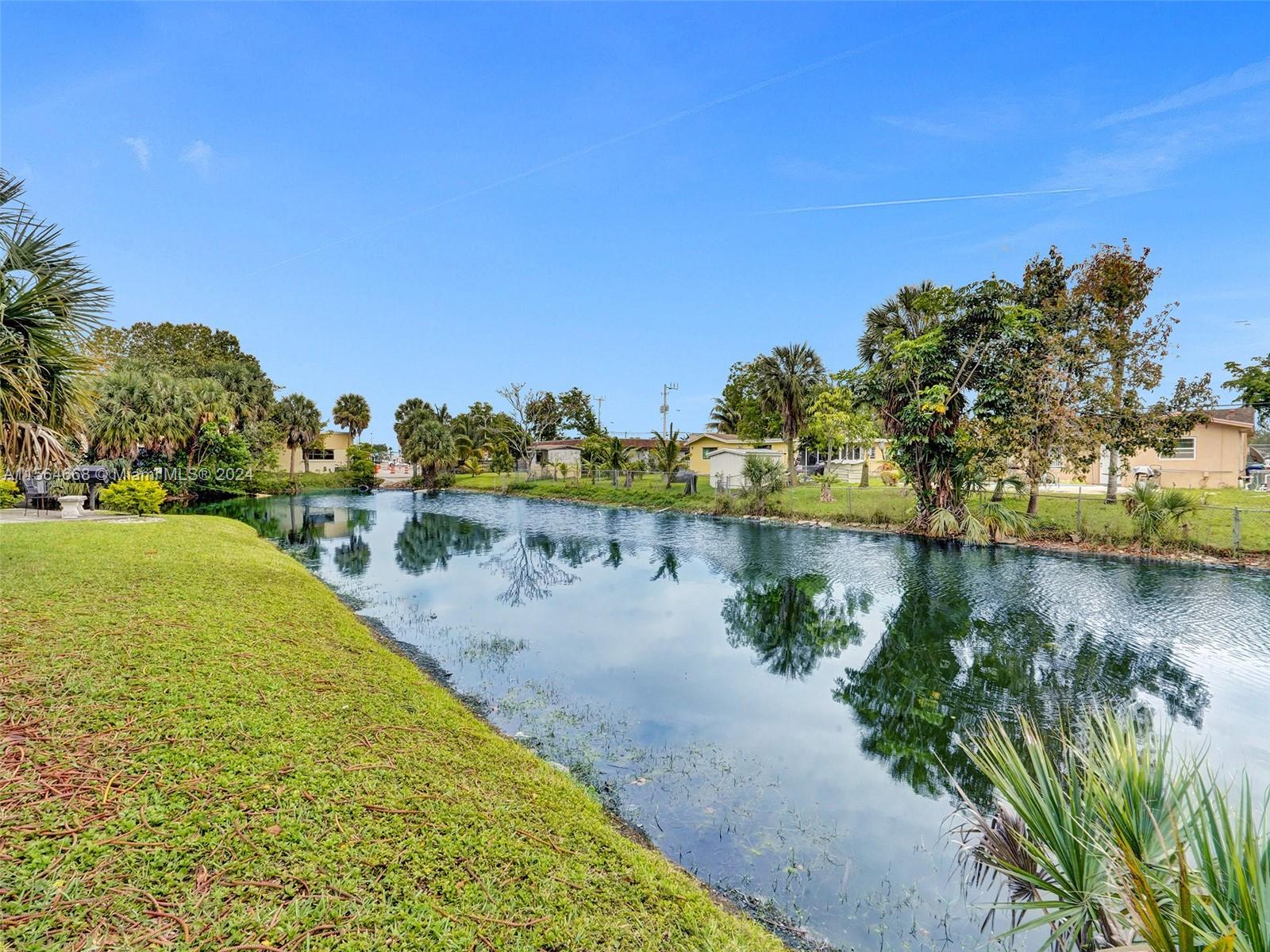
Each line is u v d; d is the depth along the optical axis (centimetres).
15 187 699
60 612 623
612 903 299
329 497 3878
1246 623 921
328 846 300
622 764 525
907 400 1992
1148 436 1766
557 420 6438
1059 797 255
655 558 1633
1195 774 238
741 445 4069
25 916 234
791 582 1289
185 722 406
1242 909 175
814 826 437
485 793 384
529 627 959
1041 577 1261
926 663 787
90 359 754
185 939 233
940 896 363
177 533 1362
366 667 609
